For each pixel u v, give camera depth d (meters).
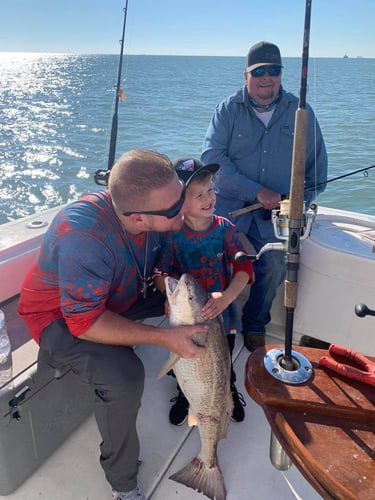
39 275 1.65
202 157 2.83
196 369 1.65
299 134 1.35
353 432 1.21
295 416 1.27
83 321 1.53
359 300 2.28
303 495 1.73
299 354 1.50
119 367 1.55
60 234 1.54
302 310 2.50
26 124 16.44
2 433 1.58
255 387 1.36
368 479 1.08
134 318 2.02
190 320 1.68
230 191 2.74
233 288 1.95
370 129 12.48
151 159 1.50
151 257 1.92
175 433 2.02
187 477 1.73
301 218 1.39
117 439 1.57
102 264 1.55
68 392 1.86
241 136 2.69
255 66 2.50
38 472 1.80
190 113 17.52
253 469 1.84
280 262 2.46
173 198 1.53
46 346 1.67
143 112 18.09
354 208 7.11
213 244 2.06
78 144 13.18
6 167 11.02
